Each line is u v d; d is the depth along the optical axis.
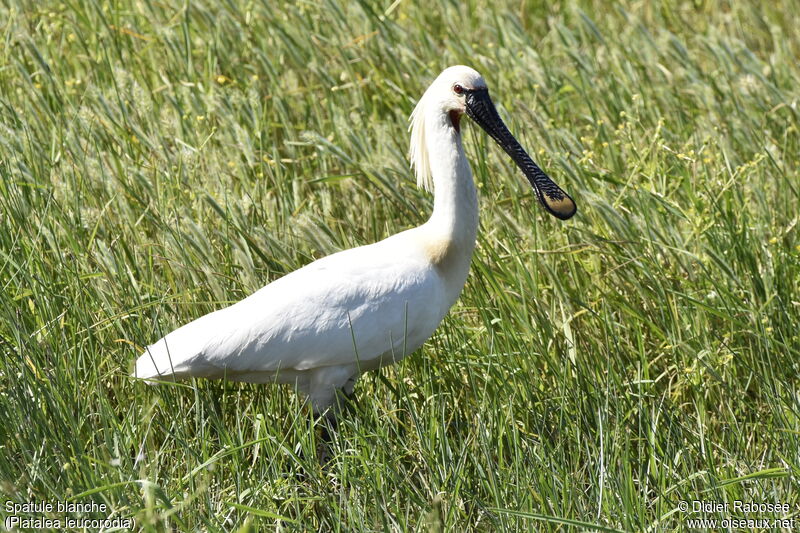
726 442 9.50
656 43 16.22
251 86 13.72
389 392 10.06
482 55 16.34
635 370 10.14
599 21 19.36
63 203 11.36
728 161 12.43
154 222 11.14
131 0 17.47
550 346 10.30
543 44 17.98
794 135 15.03
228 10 16.52
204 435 8.78
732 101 15.03
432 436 8.66
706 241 11.62
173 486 8.36
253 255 11.05
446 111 9.78
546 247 11.58
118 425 8.58
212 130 12.29
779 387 9.80
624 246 11.26
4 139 11.70
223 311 9.34
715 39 16.81
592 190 12.15
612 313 10.80
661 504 8.25
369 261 9.56
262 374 9.38
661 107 15.41
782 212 12.69
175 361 9.05
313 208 12.30
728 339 10.55
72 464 8.23
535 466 8.39
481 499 8.53
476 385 9.95
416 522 8.17
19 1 16.22
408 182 12.12
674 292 10.30
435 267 9.71
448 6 17.47
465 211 9.75
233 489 8.53
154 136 12.21
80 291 9.87
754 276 11.12
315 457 8.83
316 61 15.49
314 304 9.21
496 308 10.63
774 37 17.33
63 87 14.47
